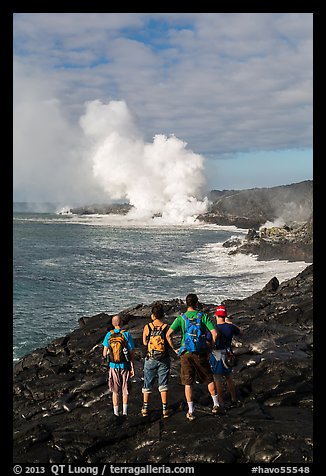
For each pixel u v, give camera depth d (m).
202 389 9.97
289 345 12.69
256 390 9.90
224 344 8.90
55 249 68.31
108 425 8.38
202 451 7.11
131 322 18.08
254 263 48.44
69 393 11.08
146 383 8.57
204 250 64.81
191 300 8.34
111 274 43.00
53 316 26.95
